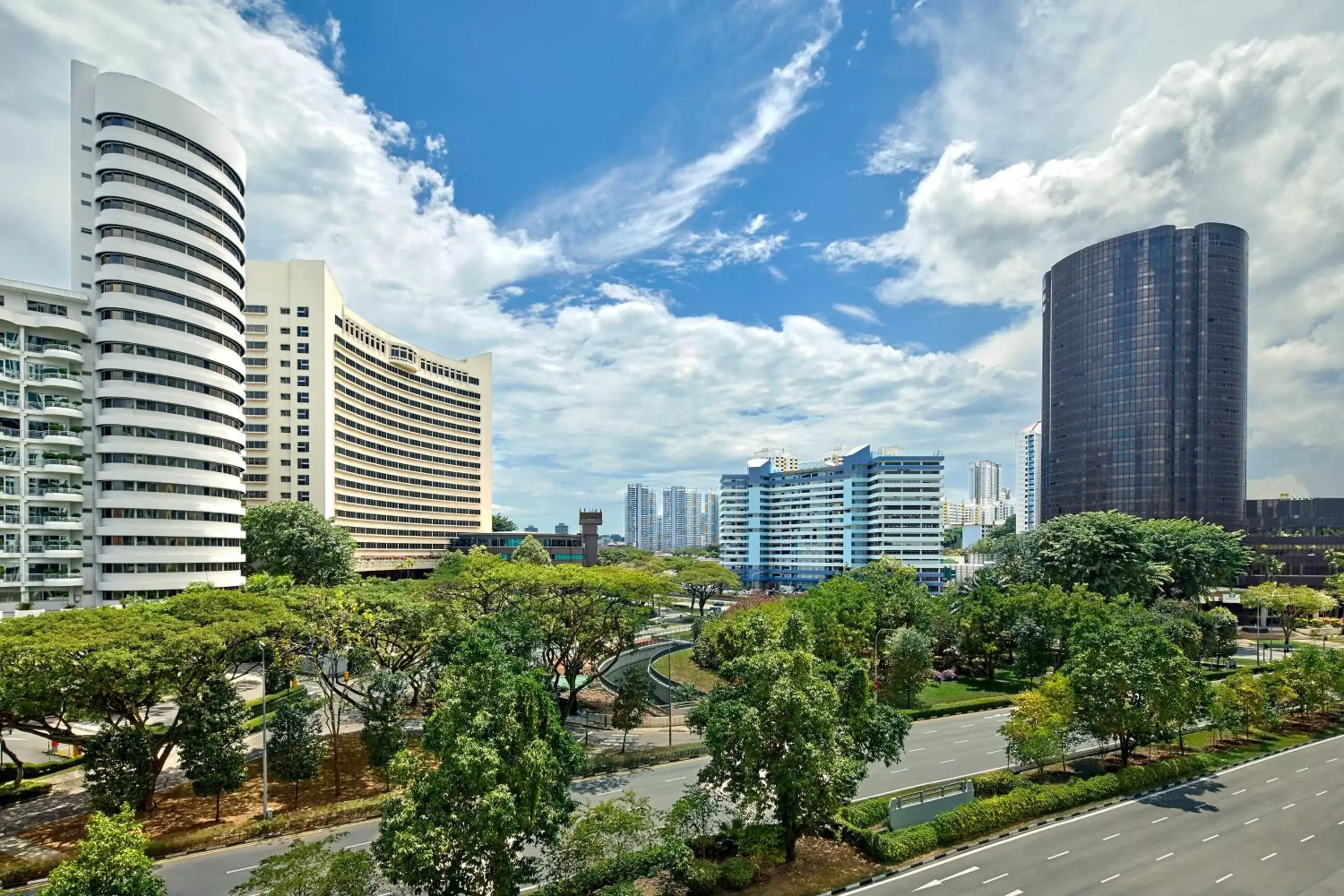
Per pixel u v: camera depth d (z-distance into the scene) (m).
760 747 26.62
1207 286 134.62
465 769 19.14
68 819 32.44
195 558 67.00
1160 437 135.50
